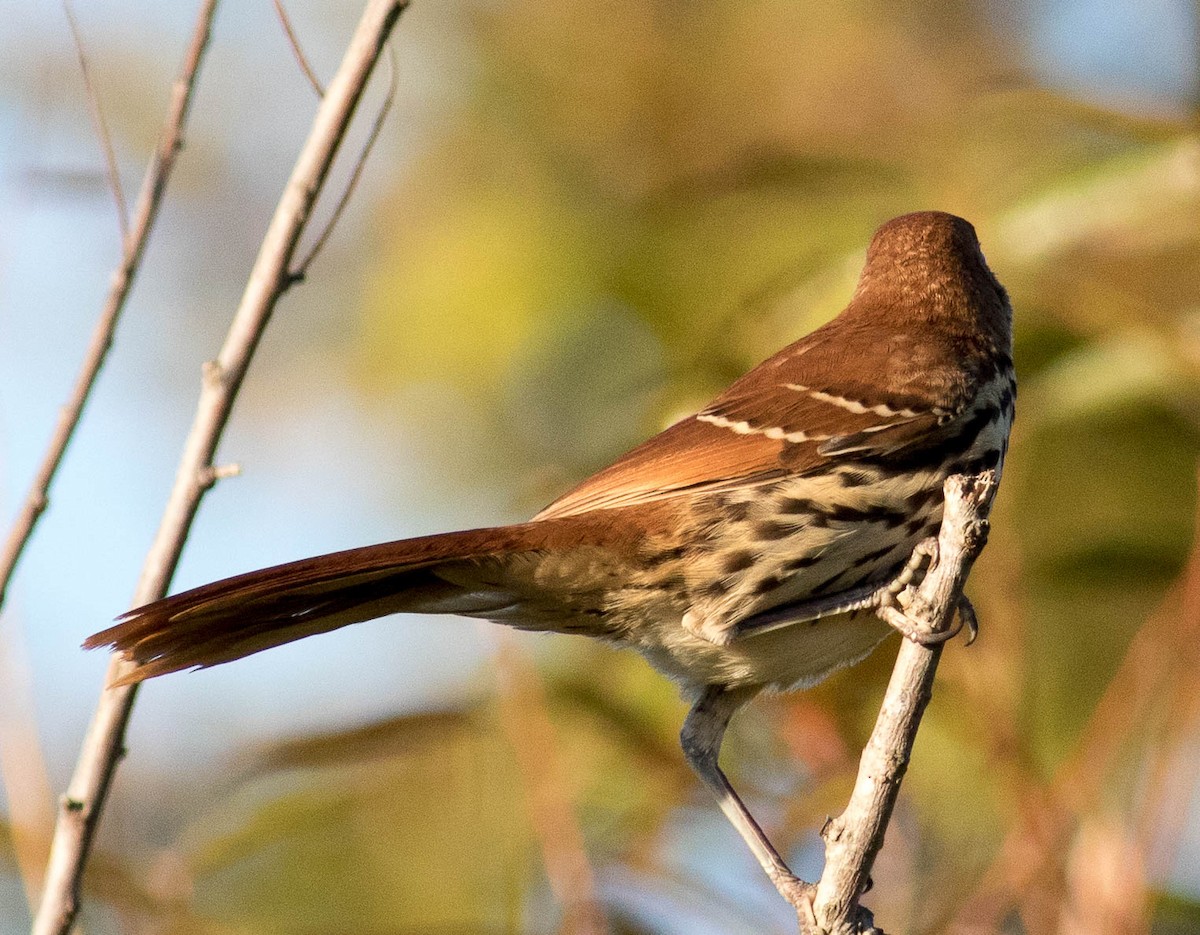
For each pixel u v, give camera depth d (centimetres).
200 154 1502
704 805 935
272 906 1155
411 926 1109
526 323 1266
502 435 1309
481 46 1393
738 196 1210
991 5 1404
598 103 1350
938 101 1256
